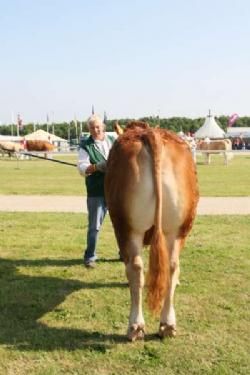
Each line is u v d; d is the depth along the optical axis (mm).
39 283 7582
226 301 6625
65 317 6152
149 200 4988
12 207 15281
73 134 121250
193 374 4641
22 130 122062
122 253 5328
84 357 5020
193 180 5293
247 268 8148
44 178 25562
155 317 6000
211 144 41875
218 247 9570
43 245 10023
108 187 5426
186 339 5418
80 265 8555
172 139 5383
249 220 12461
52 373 4688
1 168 34281
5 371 4754
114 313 6266
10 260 8922
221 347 5207
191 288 7137
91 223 8273
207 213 13719
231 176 25625
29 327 5859
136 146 5152
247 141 79812
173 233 5266
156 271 4934
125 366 4816
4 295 7023
